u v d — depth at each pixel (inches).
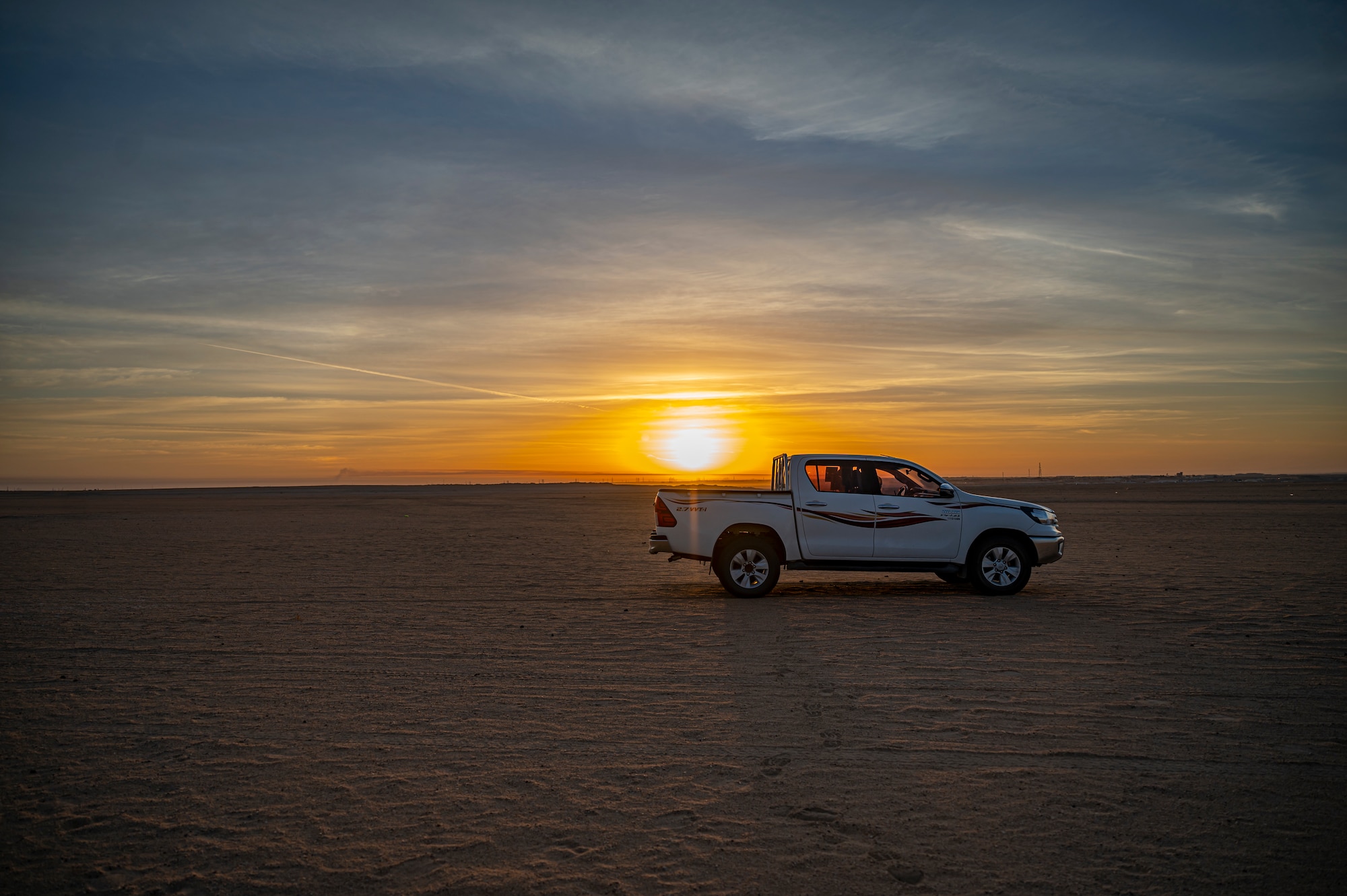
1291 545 784.3
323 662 336.8
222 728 251.8
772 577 505.0
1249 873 159.3
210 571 637.3
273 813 189.8
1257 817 184.2
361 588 545.3
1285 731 241.3
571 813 188.1
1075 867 161.8
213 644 371.9
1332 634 374.6
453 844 173.3
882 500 510.6
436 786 204.7
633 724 252.5
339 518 1378.0
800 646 359.3
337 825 182.7
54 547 839.7
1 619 434.6
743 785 203.3
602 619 433.1
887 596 506.3
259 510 1663.4
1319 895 151.4
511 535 1016.2
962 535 509.0
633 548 835.4
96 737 244.1
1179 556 697.6
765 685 296.2
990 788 200.7
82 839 177.6
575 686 297.0
